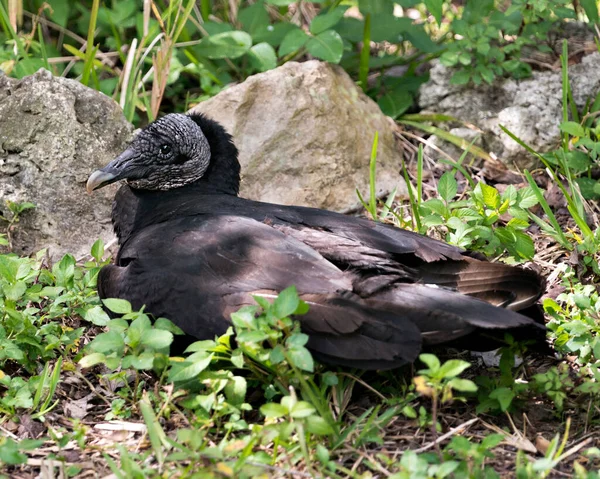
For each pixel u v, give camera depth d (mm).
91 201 9625
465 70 10672
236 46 10953
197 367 6477
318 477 6090
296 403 6074
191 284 7070
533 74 10867
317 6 12375
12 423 7031
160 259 7328
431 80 10953
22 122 9508
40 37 10805
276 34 11414
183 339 7164
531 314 7285
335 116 10273
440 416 7008
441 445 6699
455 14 12211
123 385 7504
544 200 9148
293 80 10281
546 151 10484
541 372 7586
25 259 8148
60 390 7480
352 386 7074
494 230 8805
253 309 6480
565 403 7059
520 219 8820
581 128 9695
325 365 7035
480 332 7055
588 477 5816
